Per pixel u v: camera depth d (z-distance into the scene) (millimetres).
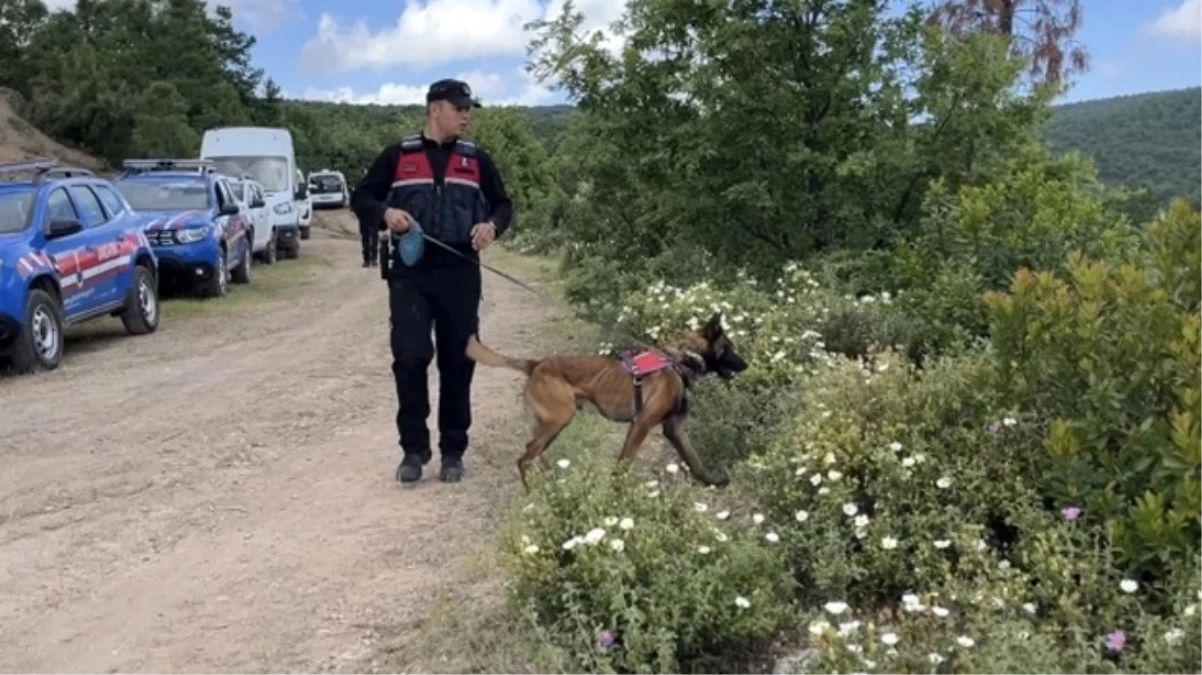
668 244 10961
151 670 4367
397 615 4699
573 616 3918
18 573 5395
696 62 10227
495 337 11977
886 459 4578
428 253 6246
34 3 50656
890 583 4273
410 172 6215
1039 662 3318
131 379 10508
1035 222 7910
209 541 5746
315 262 27062
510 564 4234
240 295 18438
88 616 4891
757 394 6547
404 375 6379
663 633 3744
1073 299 4582
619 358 5766
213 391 9648
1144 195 10461
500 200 6438
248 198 24484
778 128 9812
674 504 4609
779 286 9141
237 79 75438
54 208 11992
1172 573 3656
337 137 81250
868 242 9656
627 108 10734
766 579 4086
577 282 10695
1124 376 4203
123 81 46719
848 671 3404
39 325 11055
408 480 6461
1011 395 4629
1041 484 4340
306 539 5680
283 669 4305
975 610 3824
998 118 9703
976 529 4164
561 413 5746
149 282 13984
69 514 6258
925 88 9641
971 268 7645
